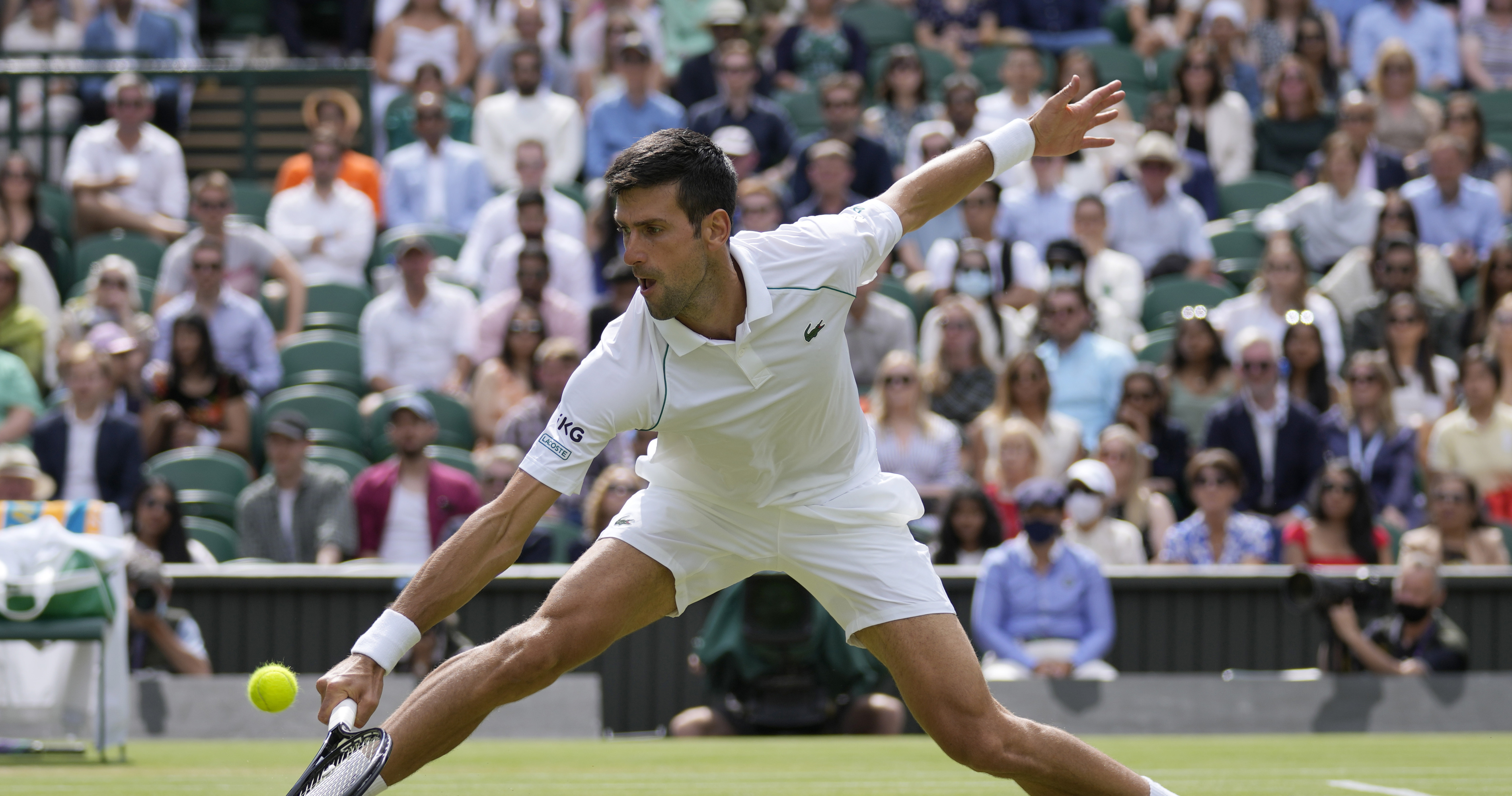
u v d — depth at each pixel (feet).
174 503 76.64
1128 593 76.69
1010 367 86.02
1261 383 86.58
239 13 160.15
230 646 74.95
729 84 114.93
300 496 81.71
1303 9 135.64
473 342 98.63
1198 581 77.00
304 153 127.44
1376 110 122.01
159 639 70.33
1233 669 76.95
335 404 93.76
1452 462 87.81
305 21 164.14
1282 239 98.02
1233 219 116.88
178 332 91.25
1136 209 109.09
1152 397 87.56
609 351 28.43
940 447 84.38
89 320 97.86
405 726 27.73
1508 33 142.82
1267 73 133.90
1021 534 76.59
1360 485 79.05
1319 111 126.41
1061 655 72.49
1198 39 131.64
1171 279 106.32
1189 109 123.24
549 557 79.00
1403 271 99.14
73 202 117.70
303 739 70.23
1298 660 77.46
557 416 28.43
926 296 101.76
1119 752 62.39
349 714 26.78
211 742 68.03
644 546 29.73
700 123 115.44
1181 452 87.81
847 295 29.04
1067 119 31.94
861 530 30.17
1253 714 72.84
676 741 67.97
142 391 92.63
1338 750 63.16
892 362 84.74
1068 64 125.70
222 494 86.84
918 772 53.26
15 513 56.75
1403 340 93.50
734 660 69.31
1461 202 111.04
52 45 134.21
